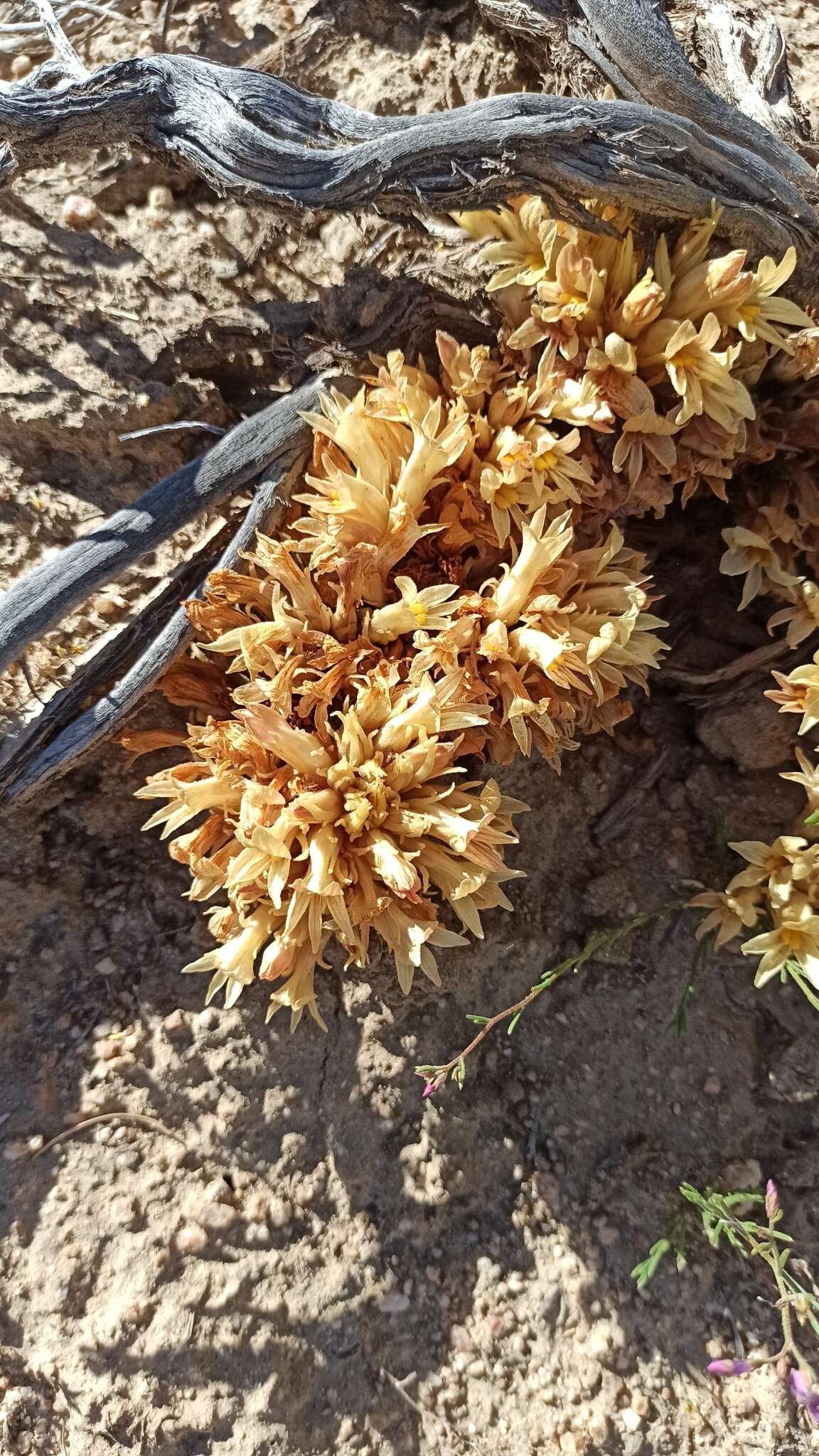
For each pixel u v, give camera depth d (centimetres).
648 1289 26
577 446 24
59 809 27
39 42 28
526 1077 27
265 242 26
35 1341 24
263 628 24
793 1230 26
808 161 26
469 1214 26
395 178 22
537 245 24
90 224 26
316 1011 24
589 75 24
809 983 28
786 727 27
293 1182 26
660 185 23
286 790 24
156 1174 25
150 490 25
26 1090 26
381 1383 25
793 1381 22
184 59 23
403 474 23
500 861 23
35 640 25
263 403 26
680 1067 27
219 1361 24
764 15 28
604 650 24
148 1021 26
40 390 26
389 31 27
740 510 27
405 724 23
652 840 28
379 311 25
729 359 23
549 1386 25
